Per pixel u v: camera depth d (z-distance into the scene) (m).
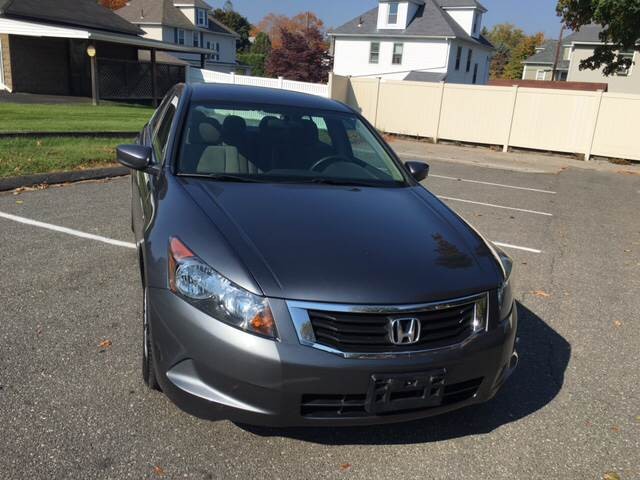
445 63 34.06
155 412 2.86
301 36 45.94
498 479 2.61
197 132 3.75
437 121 19.95
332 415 2.44
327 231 2.87
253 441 2.71
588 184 12.70
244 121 4.01
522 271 5.82
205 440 2.68
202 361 2.42
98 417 2.78
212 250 2.58
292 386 2.35
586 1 16.30
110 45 27.08
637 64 35.12
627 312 4.86
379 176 3.92
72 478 2.37
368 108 21.47
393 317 2.45
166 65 27.97
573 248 6.90
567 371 3.70
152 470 2.46
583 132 17.42
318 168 3.79
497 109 18.67
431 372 2.47
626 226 8.41
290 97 4.49
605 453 2.85
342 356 2.37
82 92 25.48
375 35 35.41
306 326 2.38
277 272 2.49
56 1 26.28
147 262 2.76
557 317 4.64
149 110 20.02
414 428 2.93
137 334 3.65
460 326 2.62
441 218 3.37
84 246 5.23
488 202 9.52
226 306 2.42
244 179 3.47
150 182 3.52
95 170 8.44
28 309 3.88
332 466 2.60
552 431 3.01
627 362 3.90
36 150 9.23
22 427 2.65
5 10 22.09
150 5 46.81
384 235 2.94
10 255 4.87
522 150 18.70
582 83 35.41
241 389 2.38
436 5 35.56
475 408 3.18
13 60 22.94
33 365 3.19
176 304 2.51
